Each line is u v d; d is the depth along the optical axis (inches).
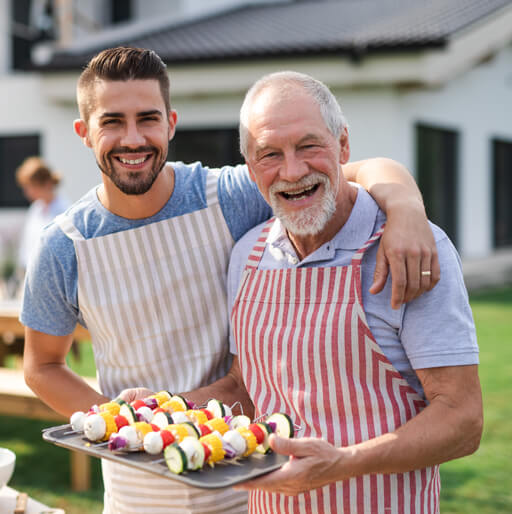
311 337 64.7
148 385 79.5
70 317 80.6
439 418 59.2
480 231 456.1
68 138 390.3
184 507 74.9
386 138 338.3
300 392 65.6
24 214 407.8
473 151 440.1
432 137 395.9
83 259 76.5
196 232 77.8
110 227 76.6
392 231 61.4
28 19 458.0
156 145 70.6
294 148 62.0
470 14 362.0
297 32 367.9
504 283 442.3
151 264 76.9
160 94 70.8
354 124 340.8
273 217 76.2
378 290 60.7
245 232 79.7
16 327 168.7
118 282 76.9
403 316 62.3
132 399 71.8
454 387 60.4
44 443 181.3
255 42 349.1
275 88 63.1
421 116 370.9
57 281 77.5
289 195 64.5
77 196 390.9
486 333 274.2
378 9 430.0
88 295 77.0
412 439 58.0
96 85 69.1
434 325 60.5
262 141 62.5
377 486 62.8
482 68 446.6
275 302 68.4
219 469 56.5
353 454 56.8
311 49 321.1
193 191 78.8
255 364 70.3
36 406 144.3
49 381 79.5
